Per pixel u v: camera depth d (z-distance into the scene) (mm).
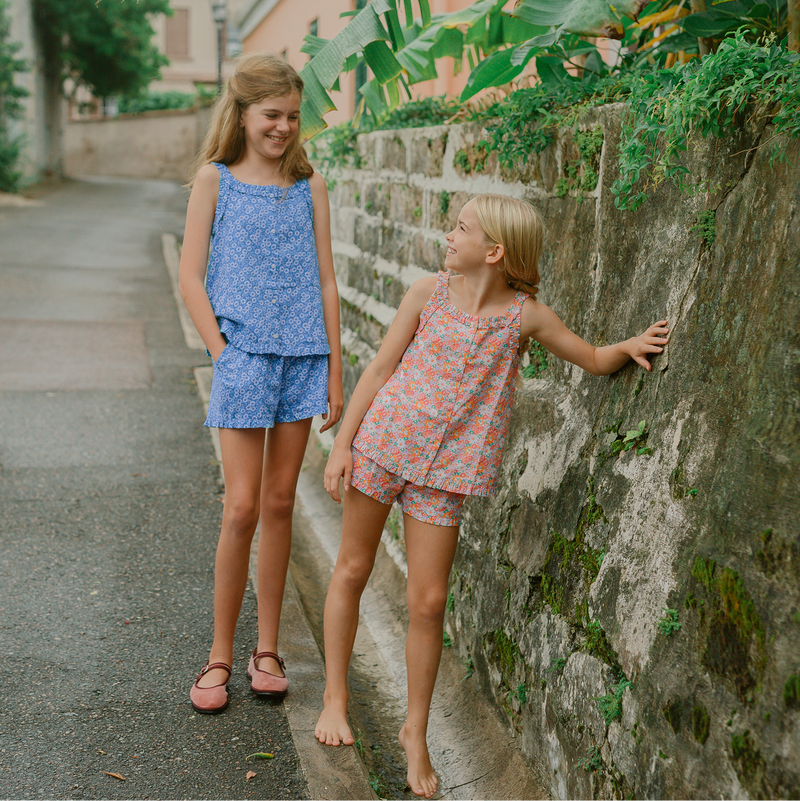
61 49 30266
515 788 2373
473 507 2924
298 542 4137
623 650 1953
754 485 1643
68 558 3631
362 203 4832
